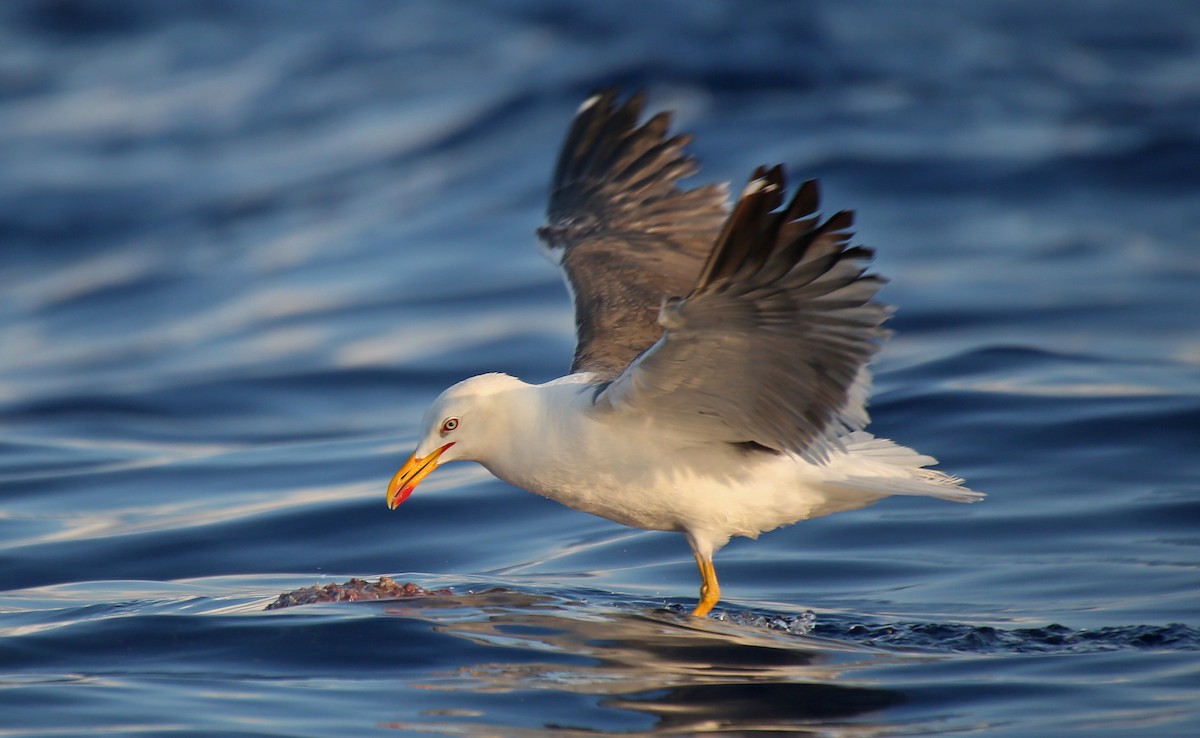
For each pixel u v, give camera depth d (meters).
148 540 12.74
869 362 8.55
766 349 8.40
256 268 26.73
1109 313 20.47
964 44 37.88
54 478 15.27
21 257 28.77
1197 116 31.22
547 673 8.20
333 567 11.98
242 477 15.08
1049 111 32.38
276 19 43.00
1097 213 26.08
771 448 9.55
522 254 25.55
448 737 7.21
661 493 9.62
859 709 7.64
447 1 42.72
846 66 35.50
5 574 11.93
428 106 34.84
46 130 35.88
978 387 15.97
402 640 8.80
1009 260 23.62
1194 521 11.80
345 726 7.34
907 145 29.34
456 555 12.23
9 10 43.78
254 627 9.12
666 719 7.54
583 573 11.36
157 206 30.66
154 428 18.11
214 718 7.47
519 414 9.84
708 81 34.31
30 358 23.31
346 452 15.91
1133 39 39.12
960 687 7.96
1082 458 13.61
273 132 34.81
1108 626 9.22
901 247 24.50
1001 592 10.31
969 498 9.10
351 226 28.44
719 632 9.18
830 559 11.45
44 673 8.39
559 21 40.00
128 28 43.00
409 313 22.92
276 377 20.23
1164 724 7.23
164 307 25.41
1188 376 16.39
